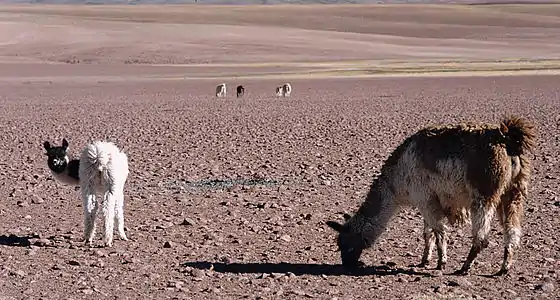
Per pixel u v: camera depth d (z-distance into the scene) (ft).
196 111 130.62
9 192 59.06
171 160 74.54
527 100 139.64
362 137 90.33
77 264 37.78
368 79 211.61
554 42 423.64
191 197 56.03
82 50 338.34
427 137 35.14
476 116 111.96
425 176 35.12
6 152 82.79
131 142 89.10
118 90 185.68
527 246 40.73
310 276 35.60
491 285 33.60
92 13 570.05
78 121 115.14
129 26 422.82
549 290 32.53
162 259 38.99
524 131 32.78
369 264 38.14
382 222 36.86
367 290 33.04
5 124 112.16
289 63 302.66
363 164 70.38
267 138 90.94
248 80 217.36
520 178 33.91
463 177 33.65
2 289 33.17
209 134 96.02
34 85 200.75
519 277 34.76
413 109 127.03
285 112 126.41
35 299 31.68
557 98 142.20
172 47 349.00
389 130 97.19
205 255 39.86
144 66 284.20
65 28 402.72
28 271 36.47
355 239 36.86
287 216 49.14
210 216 49.75
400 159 36.22
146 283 34.32
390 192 36.73
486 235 33.88
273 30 428.15
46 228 46.93
